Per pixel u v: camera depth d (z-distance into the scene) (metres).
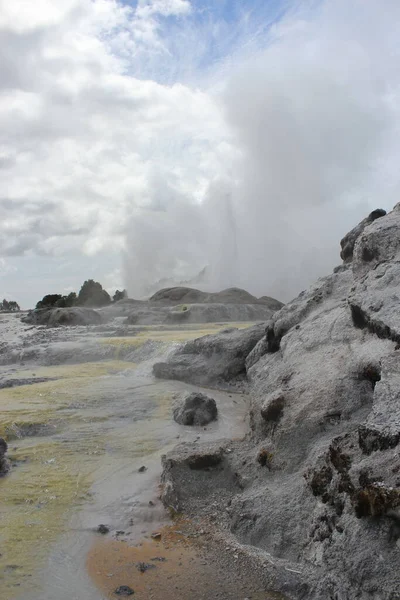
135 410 11.62
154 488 7.61
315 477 5.95
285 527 5.94
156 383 14.29
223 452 8.06
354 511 4.93
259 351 12.61
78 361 18.23
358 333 8.39
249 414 10.20
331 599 4.77
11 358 18.81
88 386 13.84
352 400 7.18
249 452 8.03
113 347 18.42
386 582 4.36
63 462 8.70
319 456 6.44
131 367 16.48
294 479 6.63
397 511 4.46
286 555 5.68
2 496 7.38
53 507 7.07
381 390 5.78
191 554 5.93
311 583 5.04
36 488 7.67
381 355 7.12
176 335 20.30
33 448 9.35
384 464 4.87
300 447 7.07
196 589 5.26
